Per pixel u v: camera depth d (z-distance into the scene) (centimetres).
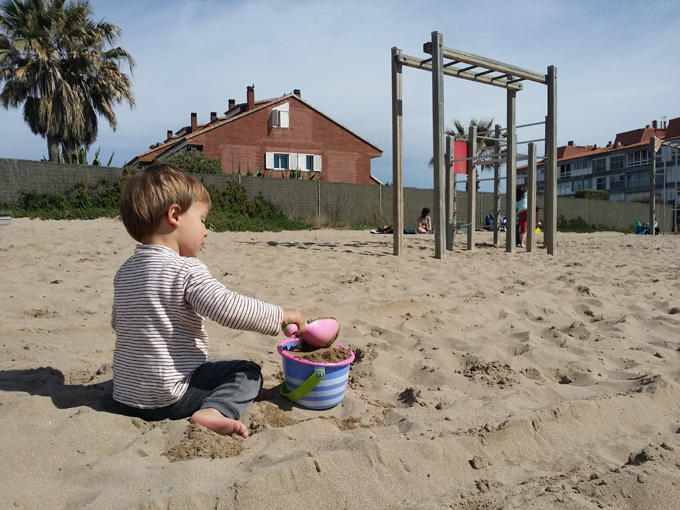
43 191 1488
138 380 208
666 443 214
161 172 215
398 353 337
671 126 4653
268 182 1858
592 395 270
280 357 322
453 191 1039
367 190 2056
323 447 196
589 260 886
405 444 197
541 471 199
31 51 2045
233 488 159
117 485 161
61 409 219
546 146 992
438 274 663
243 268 641
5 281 498
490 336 387
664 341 387
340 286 546
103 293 468
